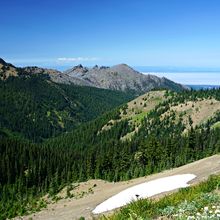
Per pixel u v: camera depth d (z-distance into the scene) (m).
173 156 120.81
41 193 125.31
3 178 157.38
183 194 15.48
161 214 12.67
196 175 41.12
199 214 10.80
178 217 11.62
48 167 152.50
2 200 129.75
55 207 66.88
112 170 119.44
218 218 10.34
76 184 86.12
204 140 150.00
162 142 145.00
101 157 128.38
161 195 32.50
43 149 197.62
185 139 146.38
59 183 134.00
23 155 175.12
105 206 37.66
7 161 163.00
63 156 181.50
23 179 145.38
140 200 13.45
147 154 123.94
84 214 43.84
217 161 49.47
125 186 59.62
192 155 125.06
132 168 113.19
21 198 127.19
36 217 62.59
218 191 15.89
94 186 80.81
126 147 163.62
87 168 126.81
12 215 83.19
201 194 14.36
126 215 12.38
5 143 189.50
